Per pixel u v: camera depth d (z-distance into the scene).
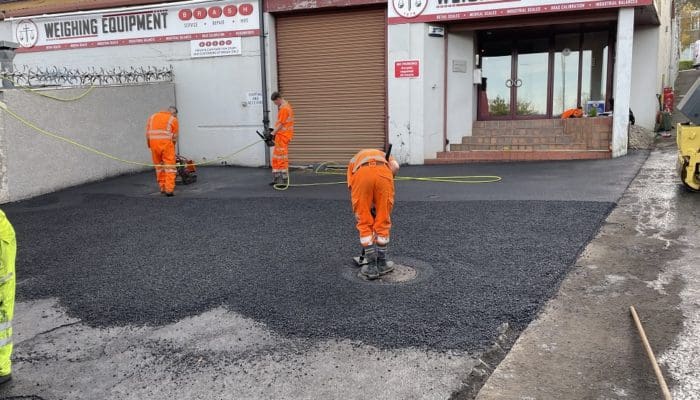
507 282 5.07
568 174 10.22
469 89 13.73
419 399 3.38
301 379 3.66
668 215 7.04
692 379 3.50
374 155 5.36
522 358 3.84
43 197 10.49
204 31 14.06
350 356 3.90
